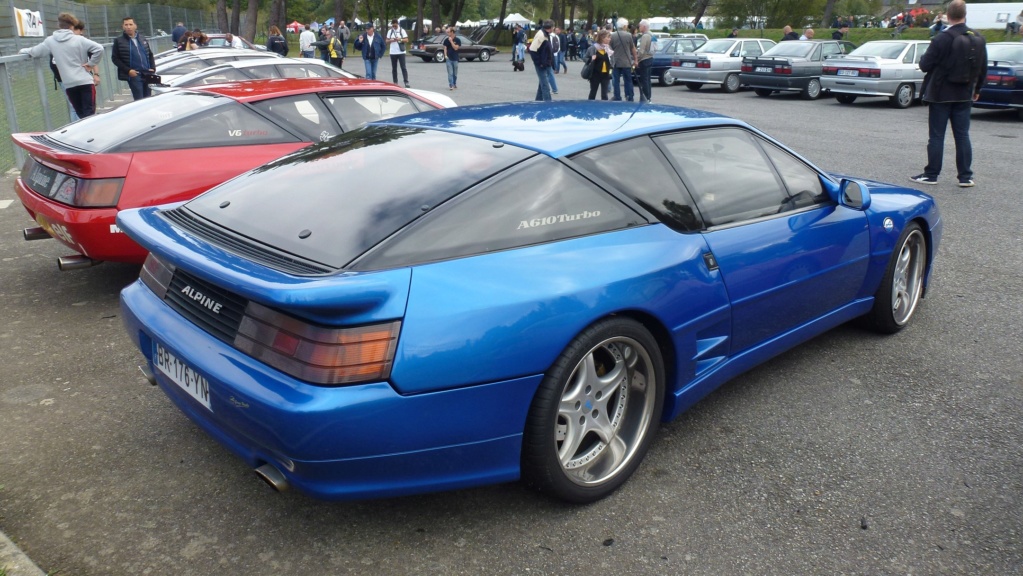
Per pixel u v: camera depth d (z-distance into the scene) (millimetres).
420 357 2238
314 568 2465
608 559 2518
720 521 2723
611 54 16109
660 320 2799
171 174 4738
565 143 2871
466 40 37750
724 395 3695
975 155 10695
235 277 2242
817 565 2496
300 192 2818
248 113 5277
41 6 17109
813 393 3707
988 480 2979
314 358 2170
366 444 2232
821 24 57000
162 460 3084
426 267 2342
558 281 2498
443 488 2447
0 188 8164
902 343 4316
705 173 3227
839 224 3734
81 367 3939
